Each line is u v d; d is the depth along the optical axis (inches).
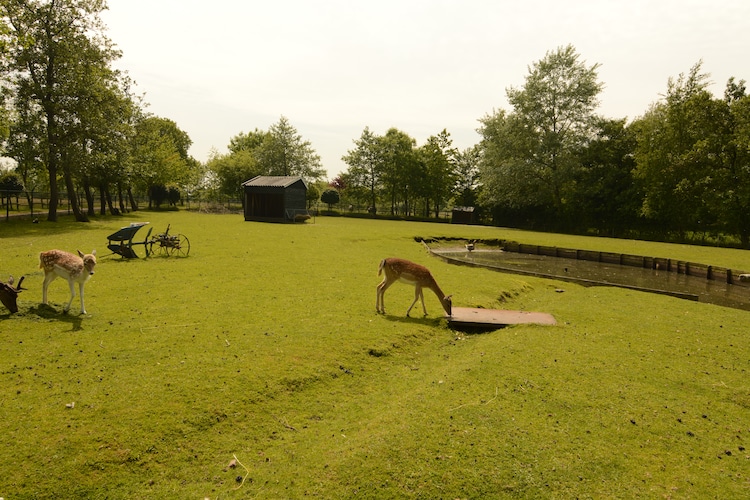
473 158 2608.3
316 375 261.9
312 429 211.0
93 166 1206.9
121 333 311.6
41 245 715.4
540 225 1895.9
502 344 330.0
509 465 180.5
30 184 2255.2
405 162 2484.0
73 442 180.7
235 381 242.8
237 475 173.5
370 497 162.1
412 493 164.2
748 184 1199.6
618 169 1641.2
